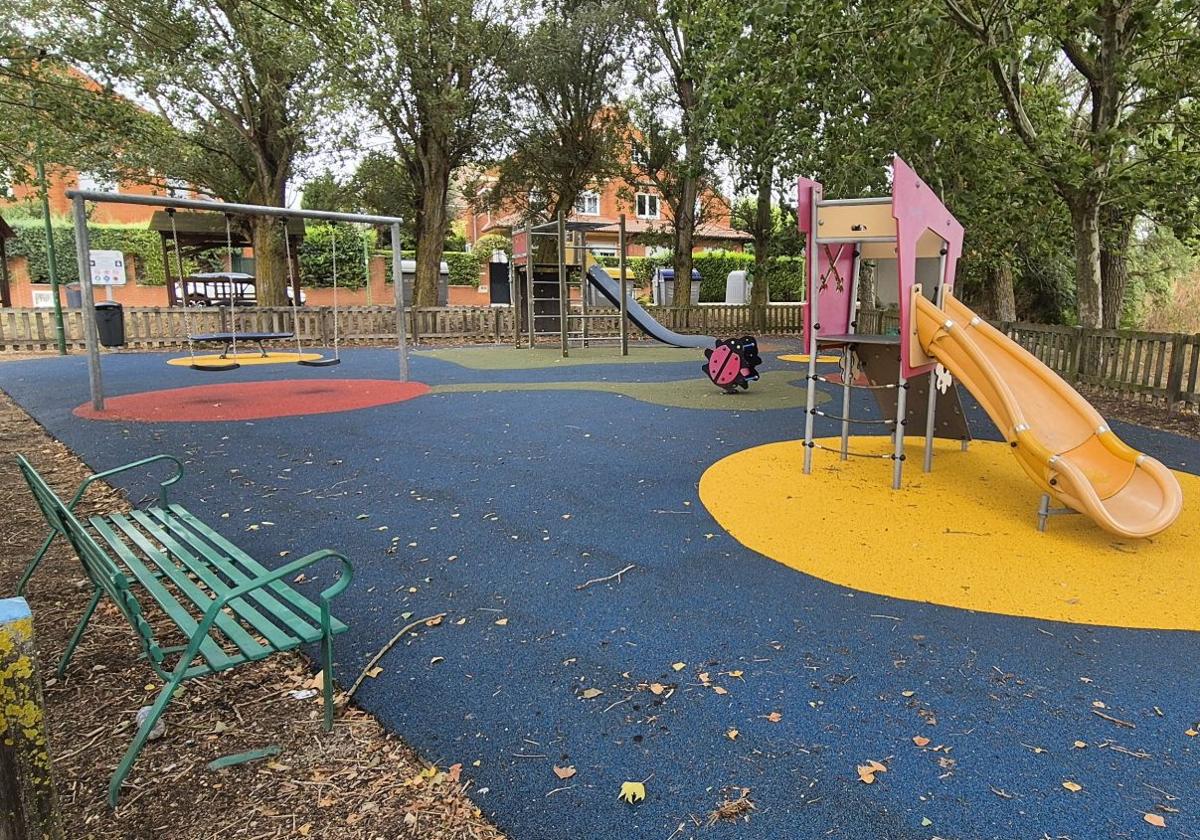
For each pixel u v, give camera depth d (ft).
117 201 25.79
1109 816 6.43
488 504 15.67
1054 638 9.75
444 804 6.66
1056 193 35.96
